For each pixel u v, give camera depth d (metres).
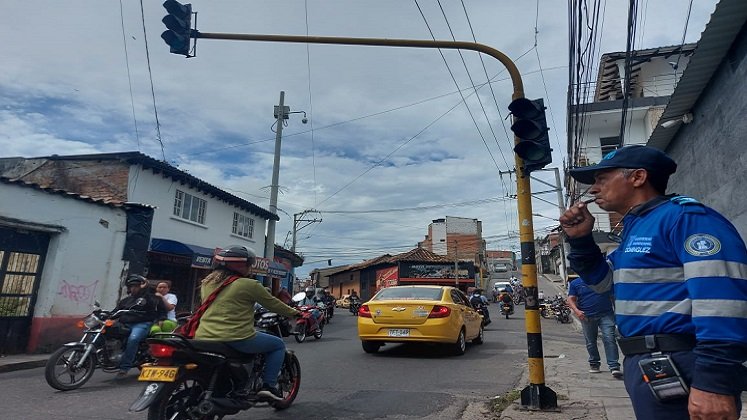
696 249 1.78
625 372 2.06
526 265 5.33
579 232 2.40
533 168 5.29
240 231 21.94
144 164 15.39
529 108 5.41
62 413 5.21
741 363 1.64
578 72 7.69
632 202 2.18
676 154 8.02
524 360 8.86
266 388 4.82
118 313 6.99
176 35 6.97
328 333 15.77
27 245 9.97
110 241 11.73
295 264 33.78
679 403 1.82
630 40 6.21
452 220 55.84
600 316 7.12
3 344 9.42
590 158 23.23
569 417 4.73
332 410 5.32
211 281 4.63
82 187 15.21
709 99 6.25
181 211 17.42
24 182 9.69
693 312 1.75
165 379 3.83
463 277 41.62
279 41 7.06
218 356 4.21
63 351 6.45
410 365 8.31
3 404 5.62
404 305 9.05
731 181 5.78
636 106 21.83
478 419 4.96
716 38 5.22
